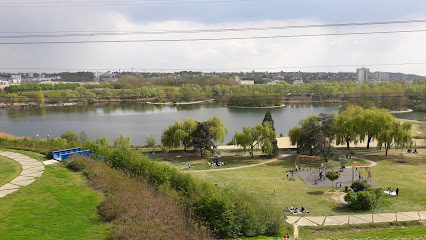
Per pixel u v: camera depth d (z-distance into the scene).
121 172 38.28
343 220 38.81
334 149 67.69
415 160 68.94
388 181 54.59
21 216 26.86
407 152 76.44
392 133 72.19
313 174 59.56
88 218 27.00
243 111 173.12
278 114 161.25
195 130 75.56
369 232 35.19
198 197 30.94
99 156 46.53
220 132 80.06
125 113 169.62
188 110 179.50
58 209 28.53
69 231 24.67
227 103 193.88
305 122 77.00
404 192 48.97
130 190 31.41
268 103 183.38
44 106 189.12
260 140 73.50
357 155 74.50
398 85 197.88
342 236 33.38
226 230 28.97
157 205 28.42
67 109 186.88
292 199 46.75
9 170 39.72
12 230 24.19
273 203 44.81
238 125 128.75
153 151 77.06
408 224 37.47
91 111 178.38
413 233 32.78
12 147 52.66
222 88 191.50
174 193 32.41
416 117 140.38
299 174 59.69
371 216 39.97
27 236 23.39
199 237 25.16
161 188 33.47
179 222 26.41
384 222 37.94
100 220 26.70
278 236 33.31
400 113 156.62
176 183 35.91
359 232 35.56
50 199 30.77
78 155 45.69
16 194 31.77
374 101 145.12
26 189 33.25
